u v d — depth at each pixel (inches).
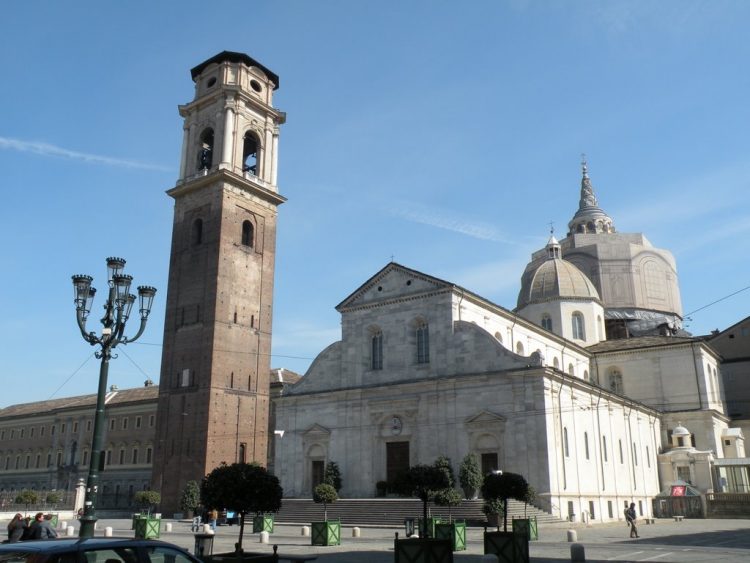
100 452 909.8
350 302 2511.1
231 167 2938.0
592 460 2228.1
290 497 2422.5
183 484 2603.3
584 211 4345.5
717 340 3403.1
